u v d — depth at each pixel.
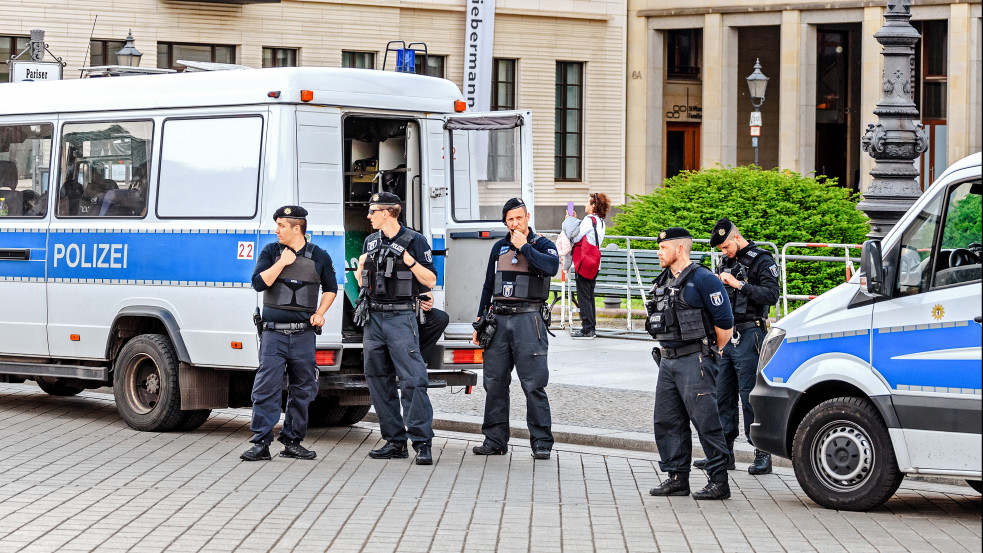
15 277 13.60
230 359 12.07
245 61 32.16
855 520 9.33
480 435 13.26
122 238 12.80
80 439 12.32
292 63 33.12
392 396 11.64
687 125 42.50
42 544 8.16
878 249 9.44
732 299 11.13
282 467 11.07
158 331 13.01
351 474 10.83
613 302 22.89
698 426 10.01
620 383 15.85
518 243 11.53
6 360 13.90
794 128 38.56
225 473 10.73
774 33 43.22
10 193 13.77
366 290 11.49
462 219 13.04
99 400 15.28
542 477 10.88
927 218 9.45
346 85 12.13
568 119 37.16
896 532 8.93
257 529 8.71
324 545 8.30
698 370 9.97
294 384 11.50
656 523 9.15
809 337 9.94
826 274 21.27
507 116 12.73
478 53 34.91
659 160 39.88
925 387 9.27
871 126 16.55
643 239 21.94
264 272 11.31
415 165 12.80
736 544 8.52
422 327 12.01
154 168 12.62
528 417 11.77
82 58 30.12
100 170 13.09
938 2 37.03
